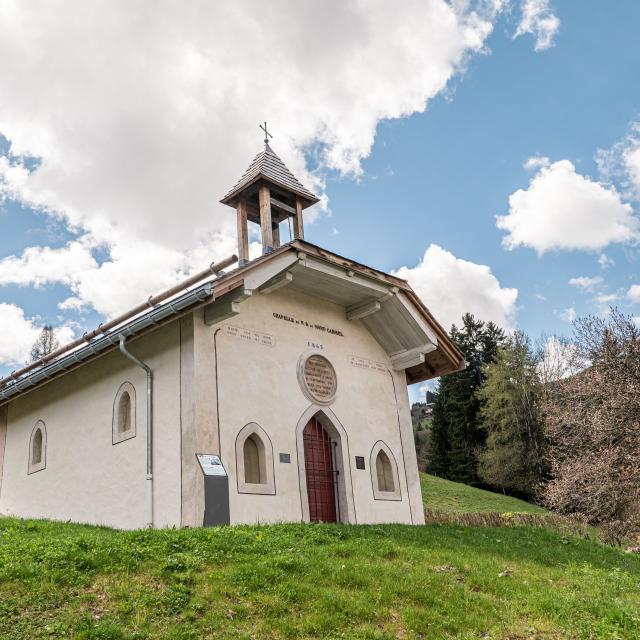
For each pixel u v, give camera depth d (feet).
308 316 57.88
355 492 55.88
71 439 58.29
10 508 65.21
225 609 24.91
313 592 27.09
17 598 24.07
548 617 28.37
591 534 71.26
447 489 130.72
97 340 50.90
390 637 24.41
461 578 32.55
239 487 46.96
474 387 176.45
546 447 147.95
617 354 77.36
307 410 54.34
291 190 59.26
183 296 44.70
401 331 63.31
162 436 47.85
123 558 28.07
